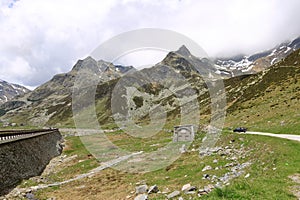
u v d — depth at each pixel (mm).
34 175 40750
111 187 27719
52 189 30188
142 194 21734
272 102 92250
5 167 32406
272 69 139125
